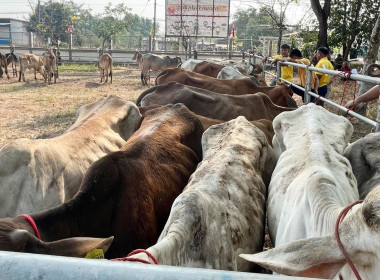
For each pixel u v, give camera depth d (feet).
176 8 87.92
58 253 7.37
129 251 9.83
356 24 63.26
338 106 17.04
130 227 9.89
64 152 12.26
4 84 54.95
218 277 2.91
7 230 7.48
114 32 118.52
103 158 10.32
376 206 4.74
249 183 10.28
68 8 124.47
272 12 76.79
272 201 10.07
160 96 19.36
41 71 59.77
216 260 7.82
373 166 10.83
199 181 9.55
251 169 10.88
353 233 4.98
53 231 8.75
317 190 7.29
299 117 12.74
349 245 4.99
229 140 11.98
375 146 11.14
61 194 11.51
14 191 10.93
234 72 28.17
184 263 7.23
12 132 27.27
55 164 11.77
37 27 119.34
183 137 13.48
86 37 165.48
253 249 9.24
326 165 9.25
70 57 92.94
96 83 56.24
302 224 7.60
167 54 89.20
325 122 12.33
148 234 10.16
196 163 13.07
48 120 30.94
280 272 5.15
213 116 18.44
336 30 63.98
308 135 11.21
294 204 8.32
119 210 9.91
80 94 45.16
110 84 55.52
